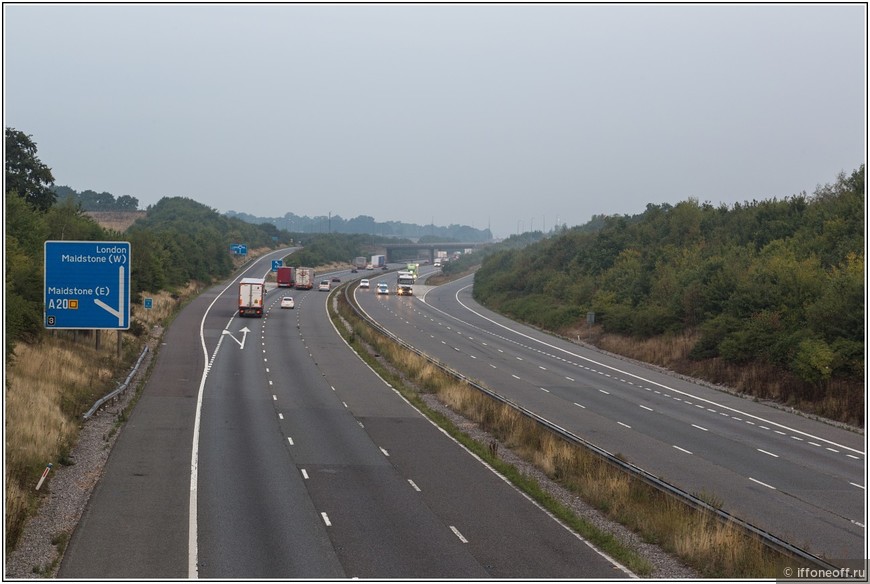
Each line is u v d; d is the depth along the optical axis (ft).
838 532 72.28
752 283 203.82
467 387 146.41
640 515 73.20
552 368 194.59
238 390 144.05
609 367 200.64
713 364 187.01
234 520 68.69
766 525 73.20
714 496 78.33
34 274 148.77
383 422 120.06
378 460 94.89
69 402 113.70
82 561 57.57
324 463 92.17
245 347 206.80
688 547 63.10
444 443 106.42
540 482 88.02
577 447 99.55
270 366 176.45
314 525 68.08
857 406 139.74
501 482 86.17
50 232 220.02
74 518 68.28
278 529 66.59
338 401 136.98
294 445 101.50
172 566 57.00
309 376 164.55
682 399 155.94
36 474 78.95
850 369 150.82
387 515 72.02
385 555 60.90
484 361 201.87
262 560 58.75
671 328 226.79
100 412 118.11
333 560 59.26
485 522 70.90
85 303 113.19
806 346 156.56
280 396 139.74
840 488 89.97
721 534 63.87
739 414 141.79
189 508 71.87
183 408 124.77
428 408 133.08
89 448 95.04
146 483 80.28
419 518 71.36
